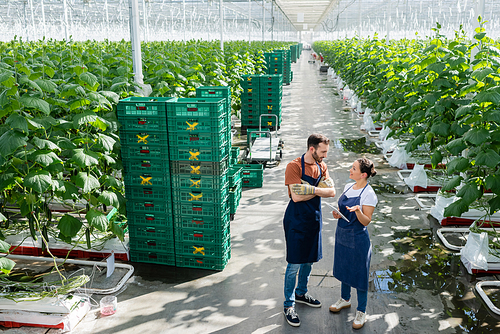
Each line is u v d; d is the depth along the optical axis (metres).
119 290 4.33
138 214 4.70
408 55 9.27
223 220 4.56
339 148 9.65
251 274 4.59
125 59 7.43
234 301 4.11
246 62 12.29
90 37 24.92
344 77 16.39
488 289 4.23
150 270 4.71
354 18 30.09
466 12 11.23
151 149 4.44
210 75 9.02
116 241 4.94
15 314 3.77
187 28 34.03
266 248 5.17
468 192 4.36
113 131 4.35
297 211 3.64
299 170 3.61
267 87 11.00
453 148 4.80
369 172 3.50
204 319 3.84
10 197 4.46
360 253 3.53
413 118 6.11
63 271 4.71
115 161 4.57
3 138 3.50
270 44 25.61
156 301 4.13
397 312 3.90
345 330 3.66
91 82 4.03
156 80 6.91
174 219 4.62
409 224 5.78
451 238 5.36
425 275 4.51
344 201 3.63
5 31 22.94
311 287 4.35
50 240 5.03
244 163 7.93
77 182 3.86
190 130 4.29
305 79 25.08
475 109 4.42
